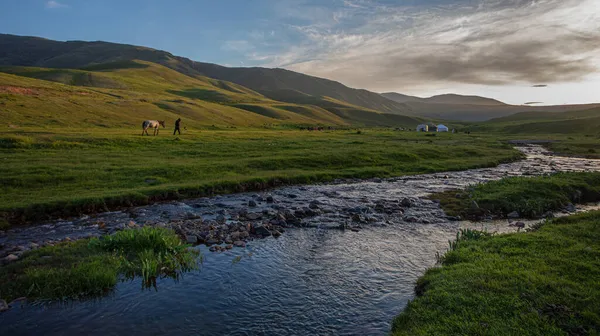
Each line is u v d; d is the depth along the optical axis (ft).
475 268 32.81
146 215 59.47
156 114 288.51
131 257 38.93
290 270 37.22
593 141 301.84
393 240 47.29
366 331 26.30
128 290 32.40
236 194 79.05
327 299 31.09
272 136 209.05
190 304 30.17
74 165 86.99
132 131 179.11
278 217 56.59
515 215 60.39
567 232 42.86
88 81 560.20
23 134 120.78
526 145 280.92
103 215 59.36
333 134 278.26
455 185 93.40
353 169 113.19
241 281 34.55
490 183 81.87
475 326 23.70
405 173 116.16
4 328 26.14
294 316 28.40
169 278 34.99
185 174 89.71
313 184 94.58
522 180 81.20
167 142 140.67
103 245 41.14
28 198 61.21
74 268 34.50
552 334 22.36
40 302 29.78
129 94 408.26
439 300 27.81
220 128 289.33
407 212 62.95
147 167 90.48
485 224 55.88
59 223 54.03
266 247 44.32
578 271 31.24
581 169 130.21
